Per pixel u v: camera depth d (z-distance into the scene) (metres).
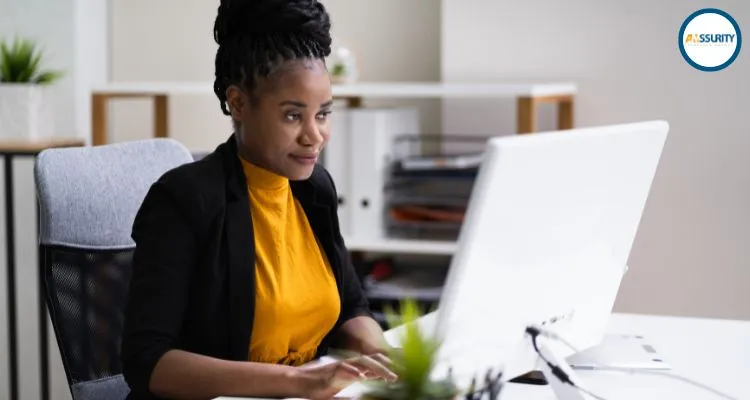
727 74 3.16
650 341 1.73
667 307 3.27
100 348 1.76
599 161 1.28
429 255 3.50
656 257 3.26
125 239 1.82
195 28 3.70
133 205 1.83
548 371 1.28
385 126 3.14
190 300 1.53
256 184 1.59
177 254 1.49
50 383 3.60
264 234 1.60
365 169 3.12
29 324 3.60
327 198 1.68
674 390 1.44
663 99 3.21
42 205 1.74
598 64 3.25
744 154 3.16
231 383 1.38
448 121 3.43
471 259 1.14
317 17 1.53
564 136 1.20
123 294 1.80
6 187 2.99
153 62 3.75
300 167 1.55
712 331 1.81
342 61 3.25
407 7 3.53
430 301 3.13
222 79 1.58
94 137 3.21
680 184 3.22
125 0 3.75
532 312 1.30
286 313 1.59
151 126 3.78
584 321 1.43
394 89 3.03
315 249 1.67
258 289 1.57
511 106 3.36
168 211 1.51
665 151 3.23
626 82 3.24
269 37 1.51
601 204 1.33
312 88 1.51
